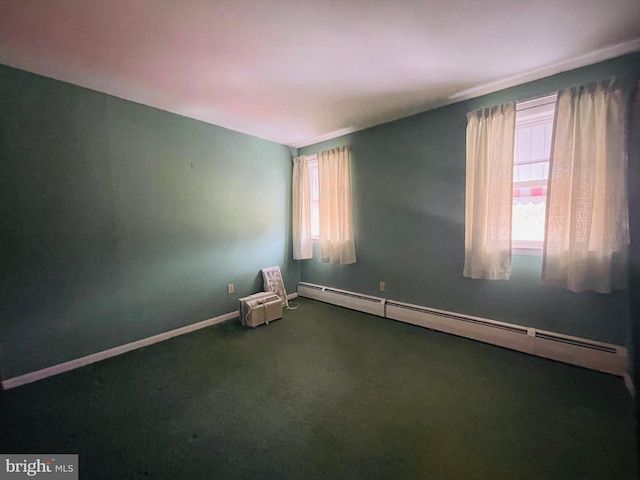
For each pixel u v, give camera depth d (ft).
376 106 9.27
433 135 9.55
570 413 5.63
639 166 3.56
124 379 7.16
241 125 10.98
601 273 6.68
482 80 7.67
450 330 9.41
